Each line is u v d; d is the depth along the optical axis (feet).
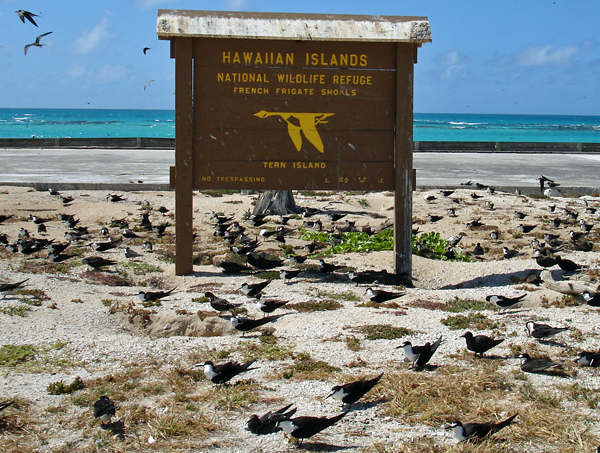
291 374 27.94
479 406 24.49
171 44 45.93
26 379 27.17
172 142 170.60
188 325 36.29
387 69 46.29
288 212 74.64
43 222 67.51
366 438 22.33
